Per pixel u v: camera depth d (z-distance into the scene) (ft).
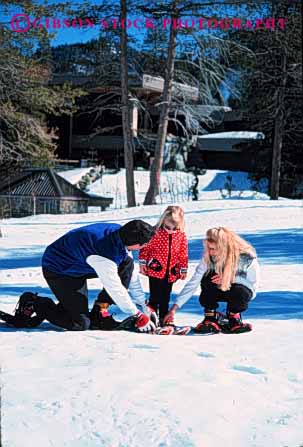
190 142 149.28
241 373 12.80
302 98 114.11
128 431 9.44
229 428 9.63
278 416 10.19
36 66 96.58
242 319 19.89
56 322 18.11
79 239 17.63
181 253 20.25
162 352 14.58
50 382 11.89
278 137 108.37
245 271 18.13
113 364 13.33
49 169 117.29
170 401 10.81
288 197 130.72
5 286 28.91
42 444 8.96
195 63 98.68
